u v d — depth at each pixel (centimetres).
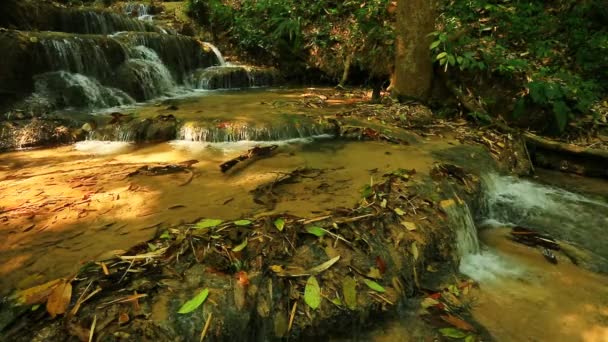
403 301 219
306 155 387
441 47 558
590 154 455
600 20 649
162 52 779
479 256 291
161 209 260
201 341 166
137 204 269
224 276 189
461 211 299
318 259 210
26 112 496
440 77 575
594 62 578
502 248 304
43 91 545
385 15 770
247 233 219
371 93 712
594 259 290
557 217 356
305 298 192
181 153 401
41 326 158
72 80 575
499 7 683
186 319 168
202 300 174
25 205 268
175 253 200
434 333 203
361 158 376
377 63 752
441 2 718
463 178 342
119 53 671
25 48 537
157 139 450
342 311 197
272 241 214
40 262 199
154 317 165
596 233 330
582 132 491
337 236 224
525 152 477
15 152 412
